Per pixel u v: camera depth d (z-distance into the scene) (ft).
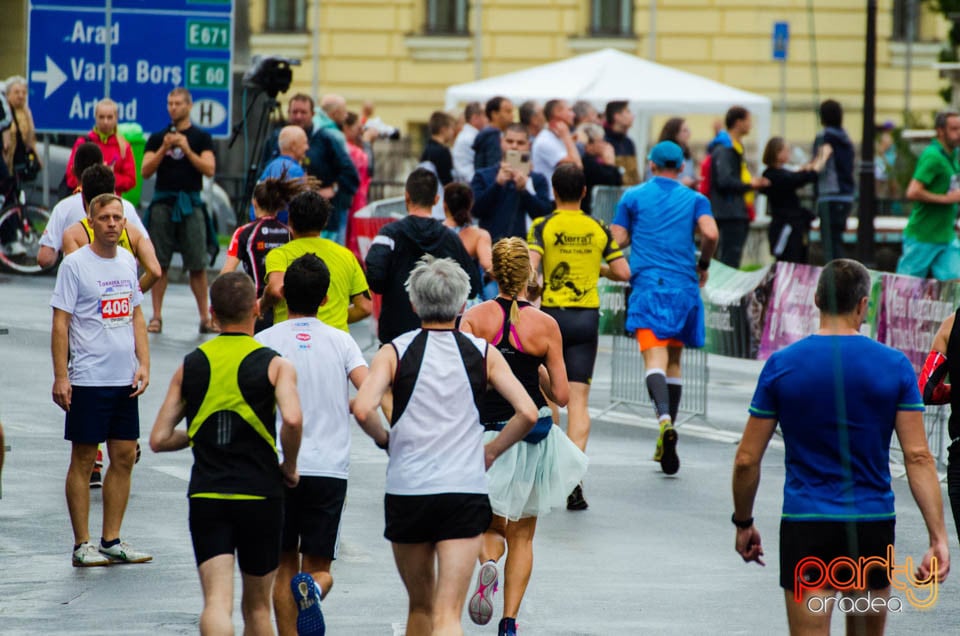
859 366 61.52
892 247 260.01
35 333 178.70
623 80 284.82
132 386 92.89
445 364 68.69
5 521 102.99
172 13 216.13
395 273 108.68
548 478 81.10
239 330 68.85
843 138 196.34
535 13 425.28
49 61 215.10
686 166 261.44
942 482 124.16
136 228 107.24
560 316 114.62
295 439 67.41
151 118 217.15
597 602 87.20
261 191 108.06
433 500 67.46
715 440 141.28
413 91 428.97
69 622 80.43
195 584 88.79
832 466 61.36
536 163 197.06
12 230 221.87
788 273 139.33
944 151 174.29
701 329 127.13
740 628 82.17
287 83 199.31
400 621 81.97
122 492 93.25
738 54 387.14
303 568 75.51
